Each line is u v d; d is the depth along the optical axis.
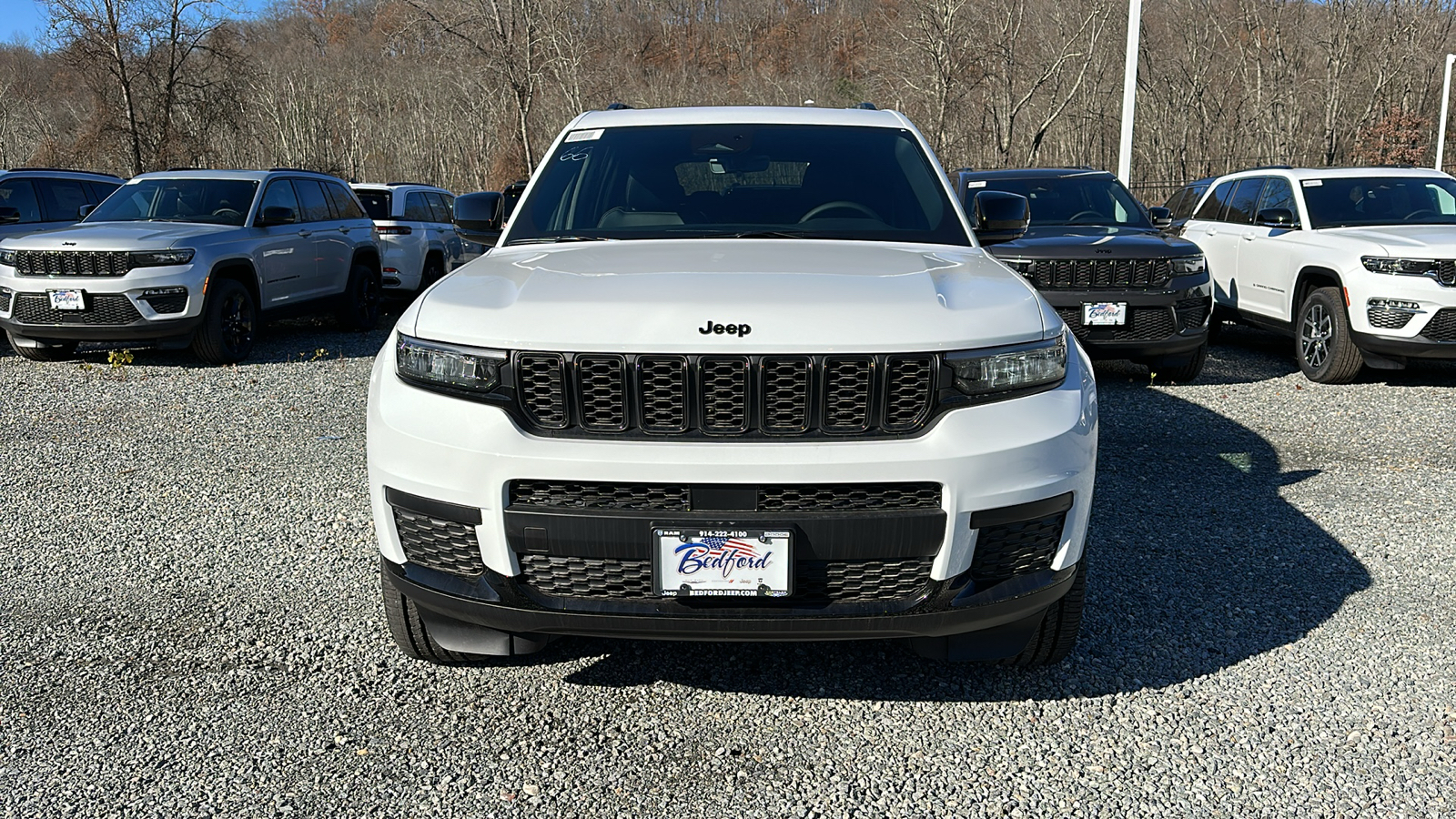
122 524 4.54
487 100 44.97
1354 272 7.71
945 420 2.51
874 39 53.41
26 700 2.98
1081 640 3.38
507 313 2.58
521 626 2.61
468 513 2.55
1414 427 6.45
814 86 53.31
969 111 43.88
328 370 8.70
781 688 3.08
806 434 2.49
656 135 4.13
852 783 2.60
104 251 8.44
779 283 2.70
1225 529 4.47
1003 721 2.89
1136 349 7.54
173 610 3.62
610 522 2.47
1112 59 44.31
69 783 2.57
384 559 2.85
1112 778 2.61
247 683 3.09
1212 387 7.91
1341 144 43.28
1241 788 2.57
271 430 6.39
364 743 2.76
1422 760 2.68
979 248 3.58
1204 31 44.25
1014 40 38.47
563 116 42.31
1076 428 2.66
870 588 2.57
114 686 3.07
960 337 2.52
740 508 2.47
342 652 3.29
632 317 2.51
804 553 2.49
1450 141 38.59
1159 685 3.09
